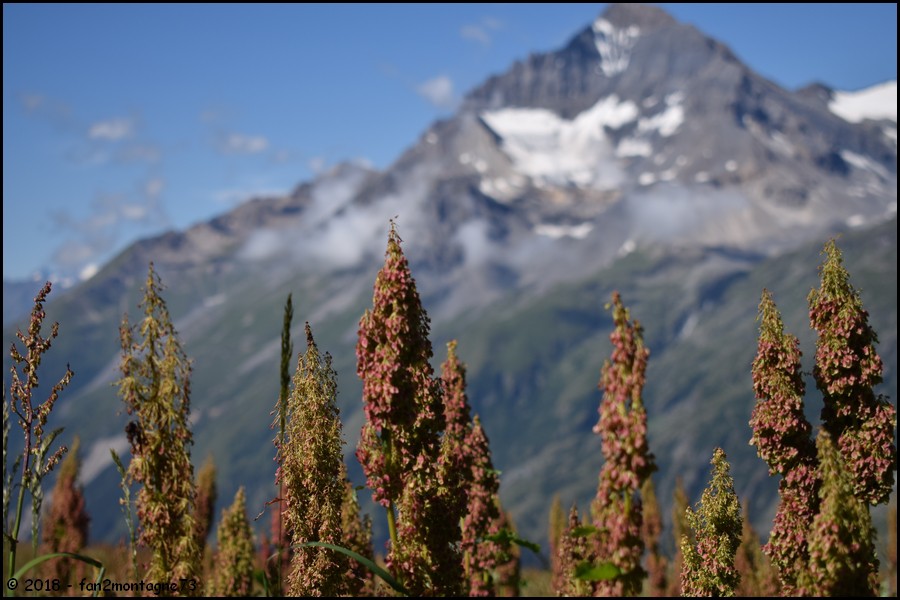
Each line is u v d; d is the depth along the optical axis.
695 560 15.55
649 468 9.80
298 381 13.35
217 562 21.36
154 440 10.50
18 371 10.80
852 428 14.54
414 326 12.34
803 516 13.87
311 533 13.37
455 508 12.58
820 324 14.83
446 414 16.06
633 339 10.00
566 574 16.98
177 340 10.74
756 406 14.65
